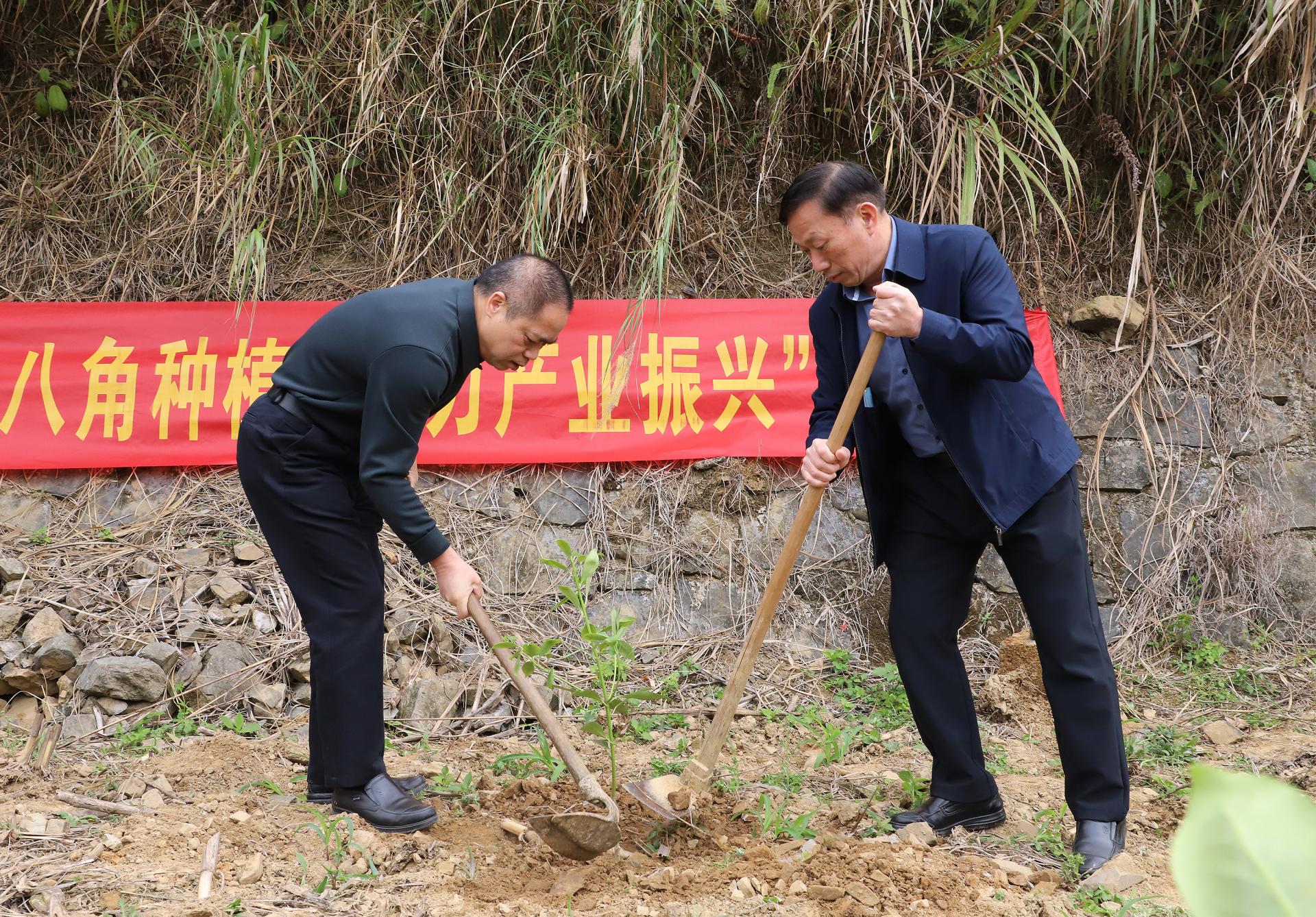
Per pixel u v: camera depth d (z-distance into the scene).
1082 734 2.66
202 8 5.16
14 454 4.36
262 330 4.59
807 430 4.68
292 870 2.41
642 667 4.16
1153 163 5.09
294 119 5.02
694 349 4.69
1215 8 5.16
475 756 3.38
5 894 2.21
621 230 4.95
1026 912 2.30
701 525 4.60
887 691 4.05
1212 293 5.16
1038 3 5.12
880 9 4.80
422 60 4.96
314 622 2.71
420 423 2.60
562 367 4.63
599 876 2.46
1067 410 4.90
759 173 5.19
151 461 4.44
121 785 2.93
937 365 2.51
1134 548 4.72
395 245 4.83
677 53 4.88
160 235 4.88
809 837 2.72
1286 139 4.97
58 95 4.99
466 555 4.40
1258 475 4.86
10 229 4.87
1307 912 0.28
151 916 2.13
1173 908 2.36
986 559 4.61
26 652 3.70
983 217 5.17
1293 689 4.23
